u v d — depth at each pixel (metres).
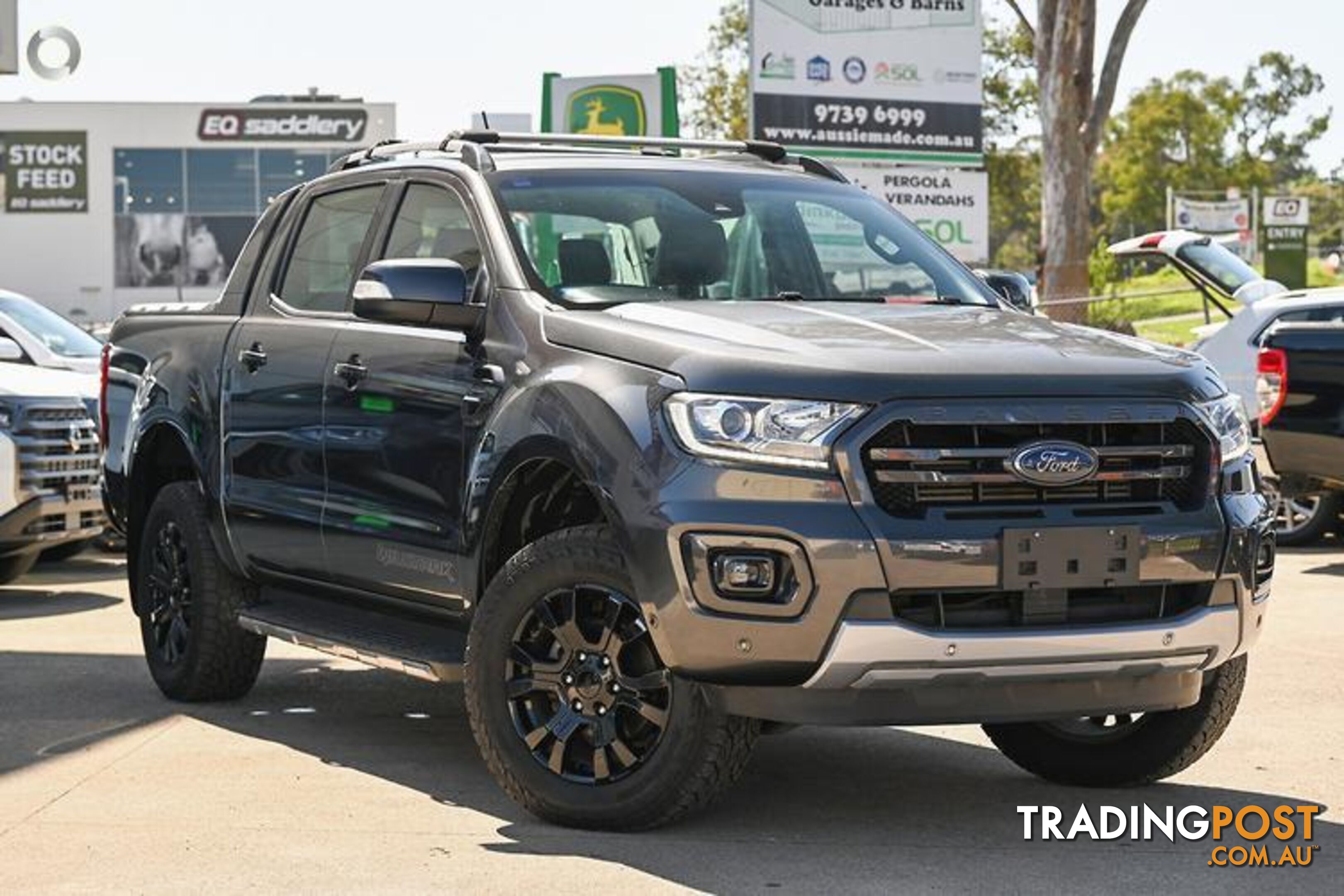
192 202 54.34
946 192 28.92
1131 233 93.62
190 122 54.12
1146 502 6.24
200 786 7.18
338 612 8.09
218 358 8.61
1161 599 6.27
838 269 7.61
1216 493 6.35
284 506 8.05
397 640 7.39
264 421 8.20
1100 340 6.65
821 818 6.67
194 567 8.73
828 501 5.91
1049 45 30.72
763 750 7.88
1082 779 7.21
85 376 13.76
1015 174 70.00
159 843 6.33
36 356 16.47
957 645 5.93
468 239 7.37
